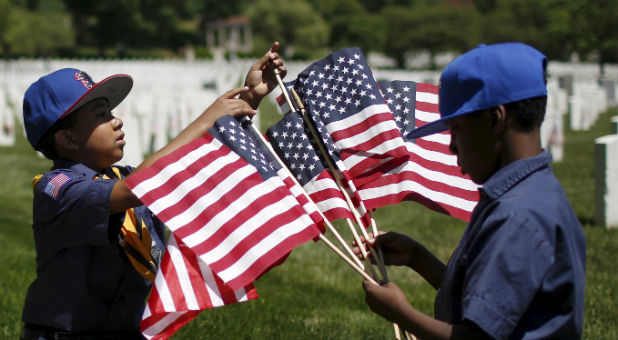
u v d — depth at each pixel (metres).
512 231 2.42
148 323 3.12
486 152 2.62
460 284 2.68
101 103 3.50
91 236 3.20
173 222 3.11
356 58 3.75
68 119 3.42
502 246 2.42
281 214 3.21
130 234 3.39
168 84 31.64
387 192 3.71
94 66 43.59
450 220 10.52
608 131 20.75
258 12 103.00
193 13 118.19
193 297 3.12
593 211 10.45
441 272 3.42
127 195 3.17
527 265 2.40
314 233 3.19
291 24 100.94
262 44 107.94
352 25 84.12
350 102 3.70
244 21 136.00
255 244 3.12
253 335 6.04
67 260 3.28
